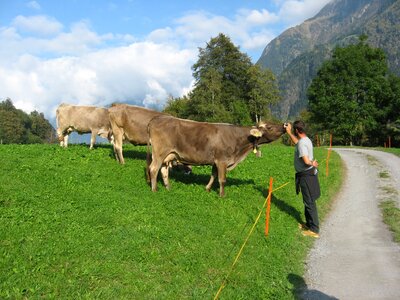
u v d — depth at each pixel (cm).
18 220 959
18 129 11875
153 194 1329
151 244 928
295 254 1010
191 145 1358
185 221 1097
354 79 6950
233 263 891
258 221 1189
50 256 814
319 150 3428
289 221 1239
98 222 1014
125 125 1716
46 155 1773
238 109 7419
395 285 850
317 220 1169
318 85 7244
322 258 1005
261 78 8269
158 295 736
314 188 1154
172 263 859
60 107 2122
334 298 796
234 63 8881
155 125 1373
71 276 761
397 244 1098
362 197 1672
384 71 7231
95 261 825
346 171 2362
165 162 1409
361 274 907
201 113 7444
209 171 1817
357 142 7388
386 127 6981
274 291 805
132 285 758
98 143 2461
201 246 950
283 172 1978
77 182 1358
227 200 1347
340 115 6856
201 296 748
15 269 746
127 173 1580
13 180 1264
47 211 1041
